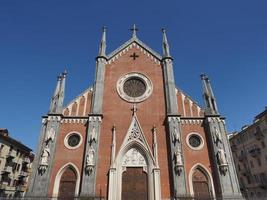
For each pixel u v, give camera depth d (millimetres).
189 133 32156
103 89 35688
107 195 28391
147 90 35812
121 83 36406
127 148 31734
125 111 34188
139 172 30578
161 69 37812
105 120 33438
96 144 30594
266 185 56719
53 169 29703
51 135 30781
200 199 27938
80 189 28469
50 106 33312
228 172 28641
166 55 38250
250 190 62594
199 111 33906
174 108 33281
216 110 32781
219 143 30125
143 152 31516
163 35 40719
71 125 32594
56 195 28359
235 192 27562
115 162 30203
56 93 34281
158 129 32781
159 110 34188
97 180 29250
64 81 35625
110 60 38531
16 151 60781
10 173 57969
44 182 28094
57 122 32062
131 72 37406
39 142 30875
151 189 29016
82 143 31406
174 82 35656
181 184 27938
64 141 31500
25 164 65438
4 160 55688
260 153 59125
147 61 38500
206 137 31875
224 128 31625
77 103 34562
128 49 39688
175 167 29109
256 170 60562
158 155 30922
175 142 30344
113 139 31828
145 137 32281
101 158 30688
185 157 30531
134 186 29766
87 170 28703
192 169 29797
